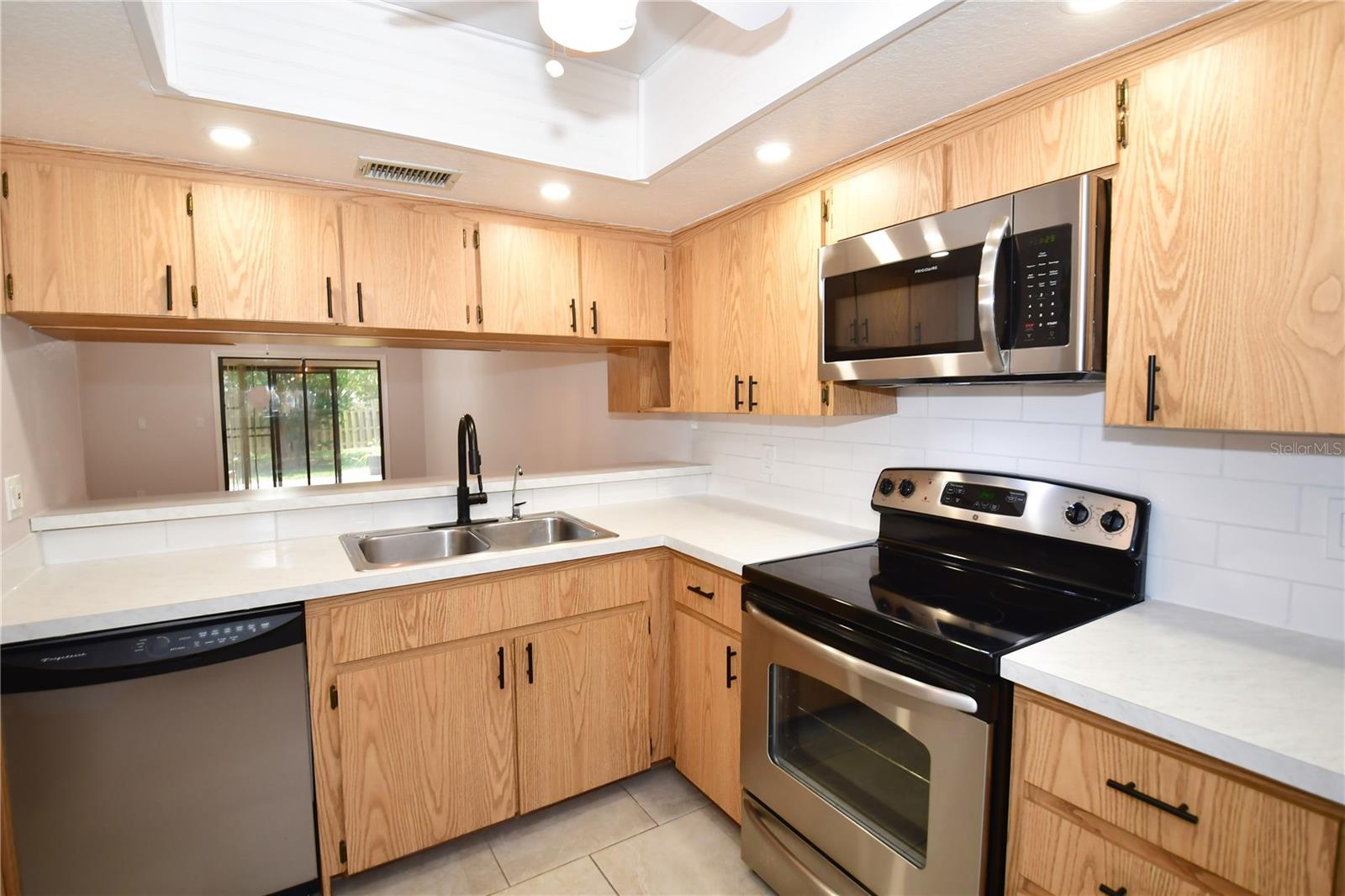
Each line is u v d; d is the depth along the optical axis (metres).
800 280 2.00
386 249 2.08
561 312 2.41
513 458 5.01
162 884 1.52
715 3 1.25
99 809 1.45
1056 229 1.30
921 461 2.00
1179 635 1.25
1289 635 1.25
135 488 6.25
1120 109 1.24
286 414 7.11
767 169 1.93
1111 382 1.26
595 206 2.27
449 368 6.71
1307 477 1.24
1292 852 0.85
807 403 1.99
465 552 2.32
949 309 1.52
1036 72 1.36
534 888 1.79
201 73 1.42
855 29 1.29
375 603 1.72
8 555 1.58
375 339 2.42
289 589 1.59
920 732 1.29
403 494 2.27
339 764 1.70
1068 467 1.62
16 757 1.38
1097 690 1.02
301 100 1.52
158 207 1.76
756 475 2.69
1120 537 1.44
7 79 1.34
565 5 1.20
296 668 1.63
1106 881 1.04
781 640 1.65
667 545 2.16
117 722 1.45
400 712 1.77
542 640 1.98
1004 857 1.20
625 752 2.17
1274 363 1.04
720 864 1.88
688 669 2.13
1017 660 1.14
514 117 1.81
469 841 1.98
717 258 2.36
